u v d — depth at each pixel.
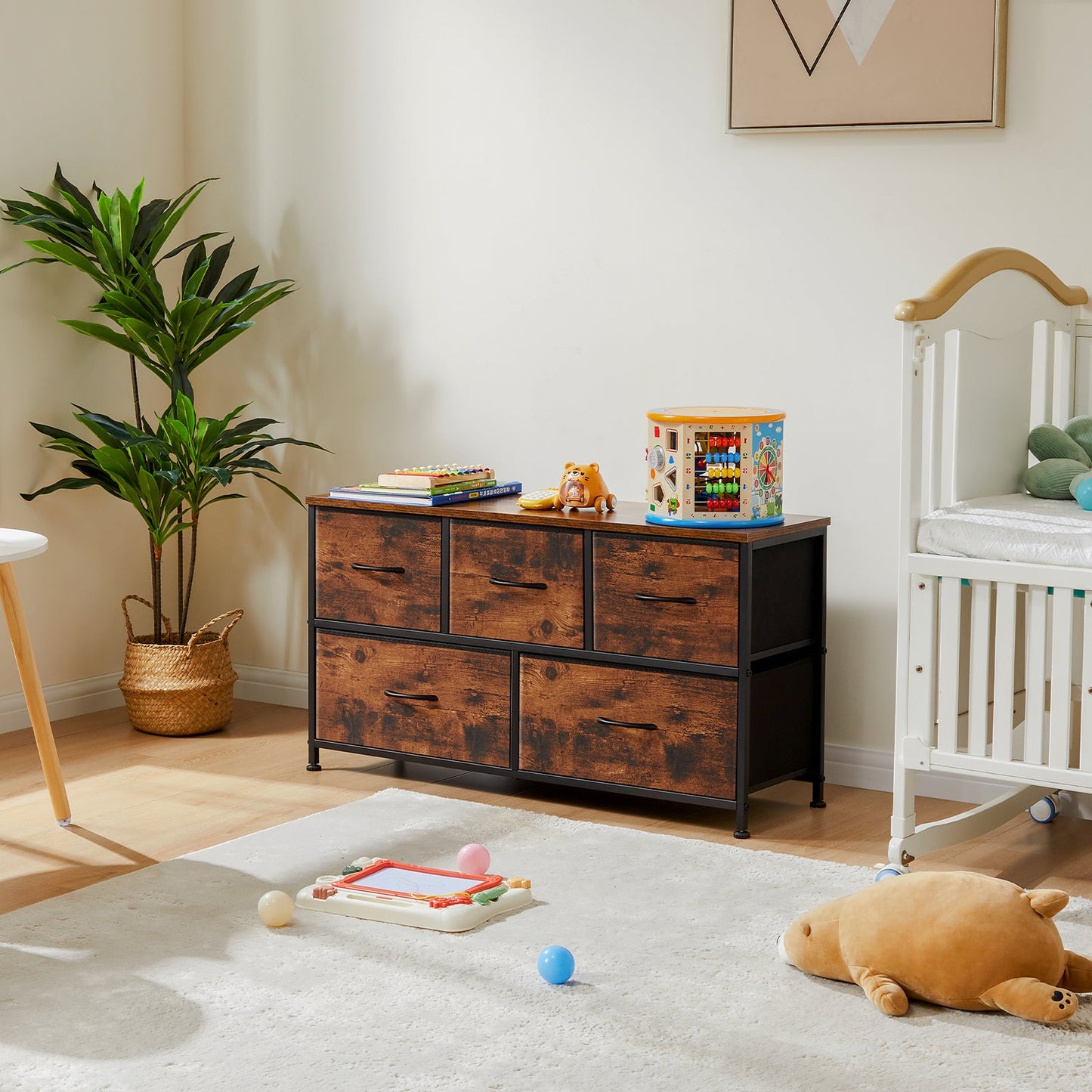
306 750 3.38
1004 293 2.61
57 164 3.51
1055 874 2.56
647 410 3.28
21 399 3.54
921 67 2.89
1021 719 2.81
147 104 3.78
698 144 3.16
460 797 3.01
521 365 3.43
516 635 2.93
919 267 2.96
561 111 3.31
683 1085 1.74
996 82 2.82
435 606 3.02
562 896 2.38
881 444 3.02
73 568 3.71
